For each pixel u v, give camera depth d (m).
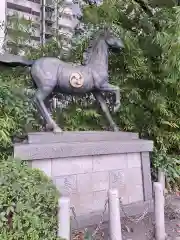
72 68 3.75
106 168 3.70
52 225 2.43
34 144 3.23
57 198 2.52
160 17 4.92
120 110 4.92
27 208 2.33
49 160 3.28
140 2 5.28
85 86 3.79
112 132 4.00
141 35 5.25
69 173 3.39
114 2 5.17
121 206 3.32
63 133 3.56
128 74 5.12
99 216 3.44
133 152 3.97
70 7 6.40
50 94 3.85
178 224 3.55
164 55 4.62
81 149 3.45
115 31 4.75
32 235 2.29
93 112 4.78
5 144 3.57
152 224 3.47
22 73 4.36
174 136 5.20
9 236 2.25
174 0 4.81
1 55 3.54
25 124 4.06
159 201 3.03
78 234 3.09
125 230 3.28
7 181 2.45
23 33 5.05
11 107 3.79
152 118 5.26
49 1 6.43
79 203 3.43
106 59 4.03
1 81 3.89
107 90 3.99
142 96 5.22
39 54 4.97
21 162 3.01
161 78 4.99
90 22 5.18
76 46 5.13
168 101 5.16
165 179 4.96
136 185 3.97
